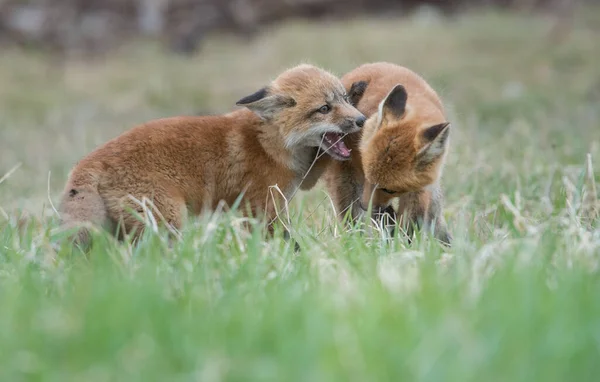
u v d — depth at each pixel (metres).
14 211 14.67
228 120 13.27
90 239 11.80
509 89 31.41
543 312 7.67
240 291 9.10
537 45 35.28
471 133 22.14
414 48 35.59
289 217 12.77
